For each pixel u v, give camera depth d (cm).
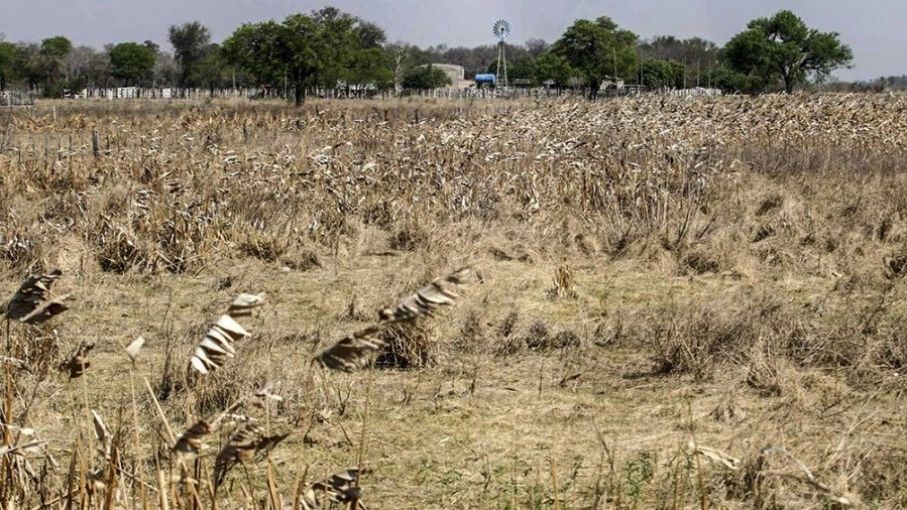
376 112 3869
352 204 1675
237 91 9350
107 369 912
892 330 998
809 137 2608
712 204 1731
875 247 1458
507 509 640
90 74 9550
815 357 954
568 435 786
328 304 1182
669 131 2386
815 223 1574
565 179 1812
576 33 6769
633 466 714
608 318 1116
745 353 945
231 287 1277
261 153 2111
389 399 857
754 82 7944
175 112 4616
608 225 1559
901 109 3281
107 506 466
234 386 817
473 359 973
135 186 1789
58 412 786
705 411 834
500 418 822
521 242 1500
